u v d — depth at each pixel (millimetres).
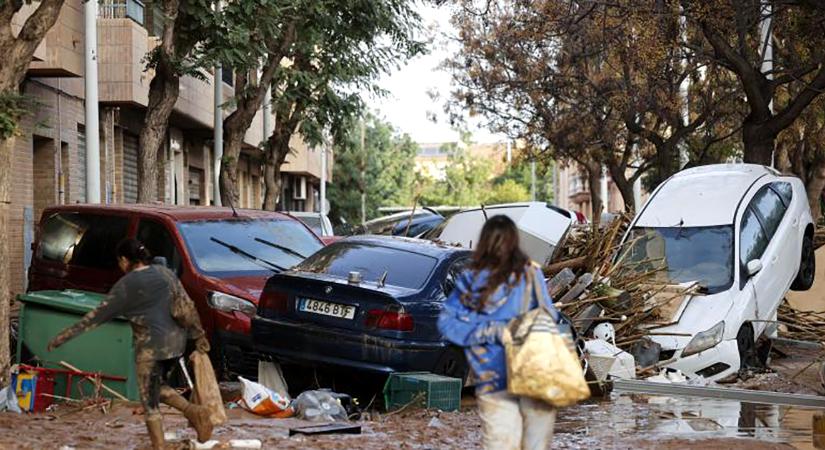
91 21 20531
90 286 14258
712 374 14906
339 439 9312
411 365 11586
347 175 76625
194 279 13336
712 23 23609
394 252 12664
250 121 27094
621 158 41844
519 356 6164
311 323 11898
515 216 19312
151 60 21281
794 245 17562
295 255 14453
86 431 9273
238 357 13000
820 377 14664
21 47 11180
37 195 24438
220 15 21094
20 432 9102
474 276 6340
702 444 9562
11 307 15477
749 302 15586
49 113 24000
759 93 23547
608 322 15062
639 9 24031
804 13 25078
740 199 16953
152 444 8195
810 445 9672
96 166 20625
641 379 14039
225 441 8672
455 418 10820
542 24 29219
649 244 16562
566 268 15750
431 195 128500
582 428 10656
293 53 29281
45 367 11070
